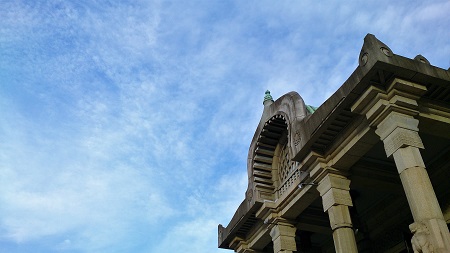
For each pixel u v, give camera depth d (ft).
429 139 56.85
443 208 61.00
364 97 45.24
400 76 44.52
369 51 44.27
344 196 52.34
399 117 43.93
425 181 40.34
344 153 51.31
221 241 75.82
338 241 49.55
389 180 57.57
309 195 58.03
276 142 68.59
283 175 66.13
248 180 68.64
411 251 62.64
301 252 72.84
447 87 47.09
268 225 64.54
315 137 52.24
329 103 49.93
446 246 36.40
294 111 59.16
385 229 68.33
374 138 48.75
